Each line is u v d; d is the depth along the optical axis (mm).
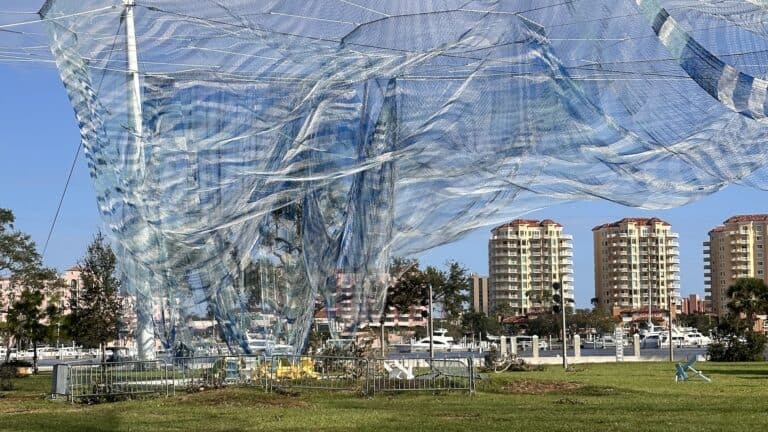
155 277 19375
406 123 13898
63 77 15773
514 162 13156
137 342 22281
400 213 15602
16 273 54781
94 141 16578
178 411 18891
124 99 16109
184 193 16719
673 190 12406
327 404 20516
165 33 14930
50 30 15320
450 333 117938
